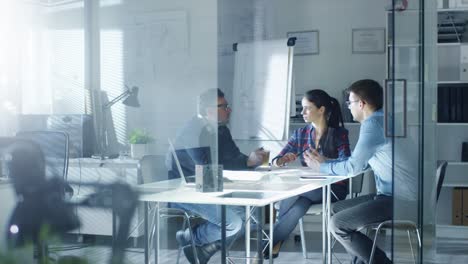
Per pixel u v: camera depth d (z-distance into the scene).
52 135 3.33
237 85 5.50
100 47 3.98
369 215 3.35
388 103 2.97
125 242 3.23
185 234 3.54
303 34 5.88
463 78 5.48
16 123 3.46
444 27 5.51
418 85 3.08
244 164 4.33
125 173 3.65
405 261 3.09
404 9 2.97
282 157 4.30
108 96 3.97
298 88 5.91
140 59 4.15
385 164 3.44
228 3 5.81
